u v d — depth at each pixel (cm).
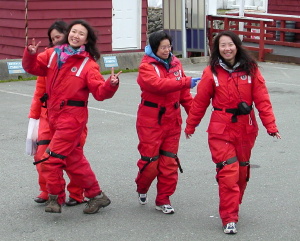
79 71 563
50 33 608
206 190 686
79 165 589
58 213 605
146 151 591
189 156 829
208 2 1964
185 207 630
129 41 1833
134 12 1823
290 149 873
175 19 1923
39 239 543
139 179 610
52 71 567
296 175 748
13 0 1645
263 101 561
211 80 561
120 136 938
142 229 568
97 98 562
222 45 551
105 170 760
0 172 748
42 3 1631
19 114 1102
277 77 1605
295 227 576
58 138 564
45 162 567
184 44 1908
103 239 544
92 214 605
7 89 1381
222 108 559
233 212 557
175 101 590
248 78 557
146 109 586
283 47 1934
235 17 1952
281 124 1034
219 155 557
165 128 589
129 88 1403
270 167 781
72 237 548
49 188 570
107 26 1759
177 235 554
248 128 561
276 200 654
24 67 568
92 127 997
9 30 1678
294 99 1274
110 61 1677
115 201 647
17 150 854
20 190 680
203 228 571
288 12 2256
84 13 1705
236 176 555
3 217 596
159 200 611
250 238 548
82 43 568
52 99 568
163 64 579
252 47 1972
